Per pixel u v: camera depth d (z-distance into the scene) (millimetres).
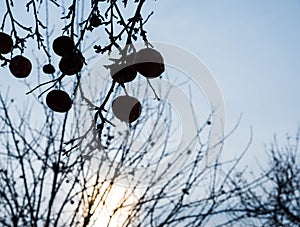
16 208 4902
